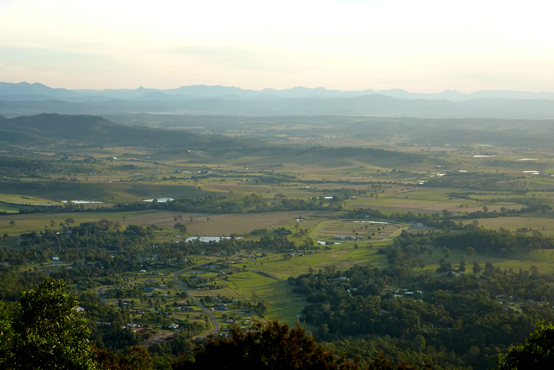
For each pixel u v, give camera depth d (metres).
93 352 76.06
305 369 73.31
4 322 67.62
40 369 68.25
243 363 73.56
